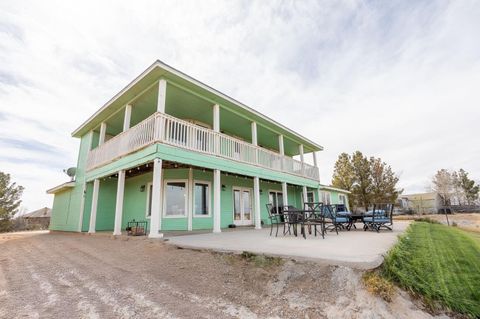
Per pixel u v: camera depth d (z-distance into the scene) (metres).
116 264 4.69
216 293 3.18
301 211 6.23
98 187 10.06
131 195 10.82
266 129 12.79
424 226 10.38
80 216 10.67
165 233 7.72
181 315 2.67
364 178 21.30
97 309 2.88
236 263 3.97
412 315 2.44
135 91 8.62
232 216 11.16
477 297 2.81
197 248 4.77
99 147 10.32
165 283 3.58
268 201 13.75
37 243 8.46
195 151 7.81
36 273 4.52
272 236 6.45
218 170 8.52
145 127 7.46
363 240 5.19
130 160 7.78
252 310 2.73
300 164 14.44
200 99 9.16
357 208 21.05
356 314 2.42
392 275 3.03
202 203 9.98
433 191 29.88
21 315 2.75
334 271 3.09
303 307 2.67
